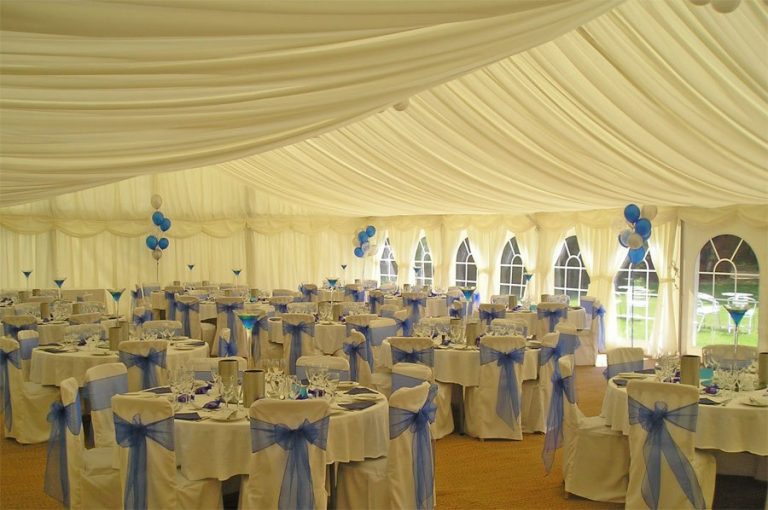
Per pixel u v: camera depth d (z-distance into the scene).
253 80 3.28
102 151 3.65
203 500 3.87
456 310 10.33
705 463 4.37
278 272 15.61
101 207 13.73
